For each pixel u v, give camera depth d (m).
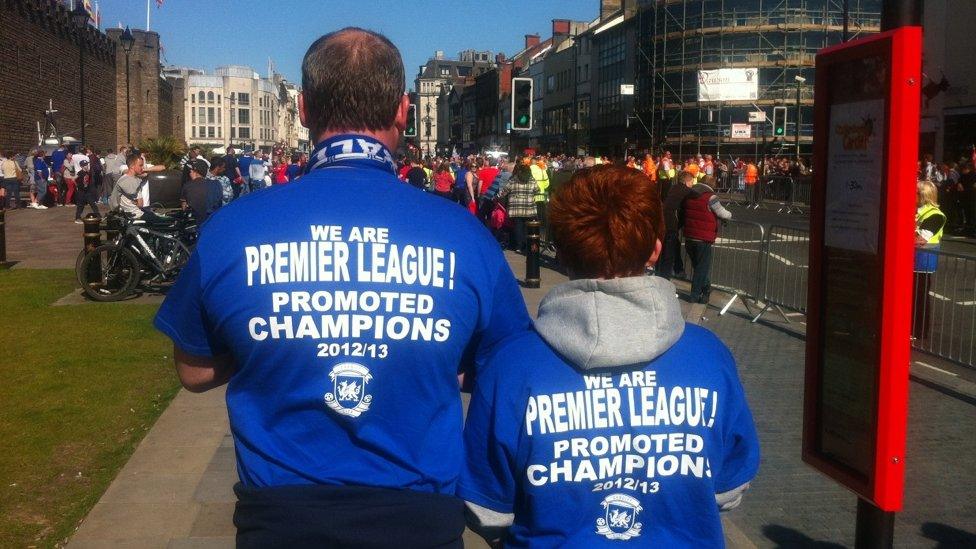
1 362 7.73
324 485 1.79
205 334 1.90
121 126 64.94
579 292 1.94
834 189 3.19
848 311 3.14
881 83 2.88
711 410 1.93
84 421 5.99
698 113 58.88
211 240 1.87
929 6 30.06
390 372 1.83
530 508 1.92
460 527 1.89
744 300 10.85
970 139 28.61
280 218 1.86
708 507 1.93
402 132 2.12
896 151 2.82
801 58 56.75
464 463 1.96
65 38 48.56
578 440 1.89
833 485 5.06
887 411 2.91
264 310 1.81
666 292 1.95
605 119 71.19
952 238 22.36
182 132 86.44
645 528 1.91
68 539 4.09
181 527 4.20
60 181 32.91
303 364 1.81
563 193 2.07
